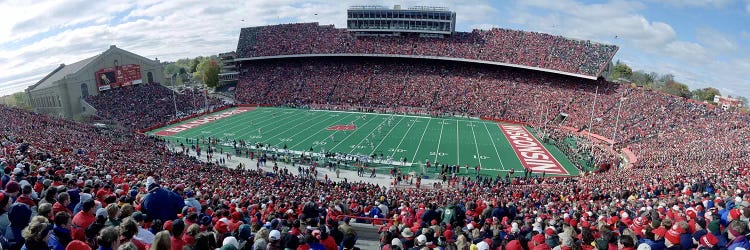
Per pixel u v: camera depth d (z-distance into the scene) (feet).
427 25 289.53
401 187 116.06
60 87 226.99
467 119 226.79
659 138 163.12
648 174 98.73
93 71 242.17
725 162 101.60
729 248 25.02
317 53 298.76
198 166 109.70
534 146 166.40
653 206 57.11
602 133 185.26
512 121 220.43
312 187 95.76
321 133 184.65
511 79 261.44
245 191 72.59
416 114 237.25
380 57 304.30
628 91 219.61
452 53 277.85
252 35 325.83
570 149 154.20
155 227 27.14
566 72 242.78
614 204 61.67
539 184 108.99
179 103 250.16
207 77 356.18
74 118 222.28
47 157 67.82
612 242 28.04
